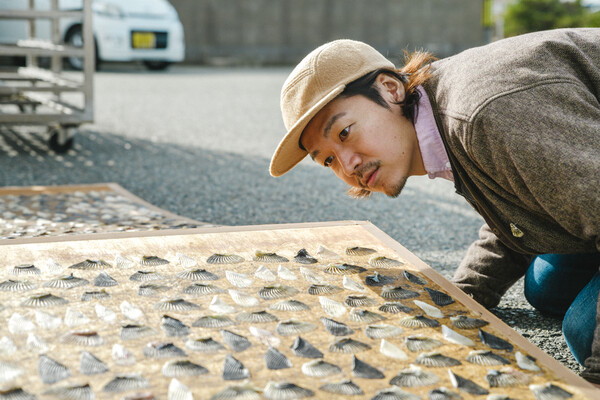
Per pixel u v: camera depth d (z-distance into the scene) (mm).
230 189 3242
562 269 1637
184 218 2539
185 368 928
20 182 3203
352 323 1098
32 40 5230
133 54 8367
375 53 1306
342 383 909
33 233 2184
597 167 1029
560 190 1057
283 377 928
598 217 1028
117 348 973
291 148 1320
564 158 1044
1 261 1287
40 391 872
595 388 934
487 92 1114
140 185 3248
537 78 1104
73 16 3793
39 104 4344
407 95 1258
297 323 1074
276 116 5863
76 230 2246
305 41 13094
